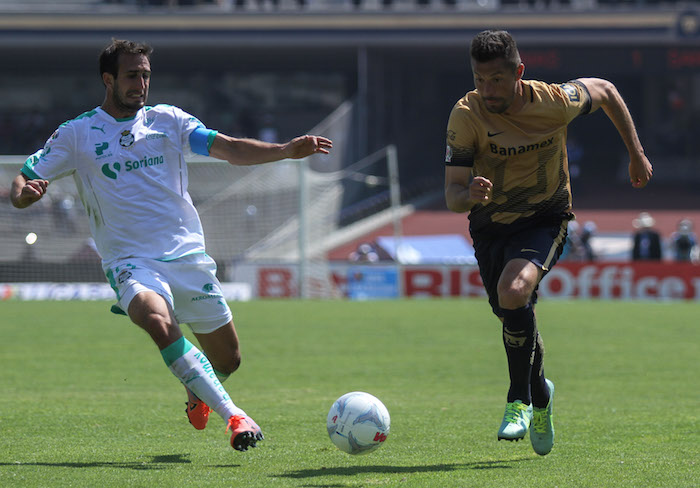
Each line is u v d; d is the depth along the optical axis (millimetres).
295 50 134375
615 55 129250
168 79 152750
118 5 137875
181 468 17062
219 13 129000
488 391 29094
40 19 128750
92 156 17969
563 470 16922
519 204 18328
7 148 136000
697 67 129000
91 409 24906
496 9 127562
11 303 64750
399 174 131875
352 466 17391
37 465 17234
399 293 75250
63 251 76062
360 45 128625
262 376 32375
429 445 19797
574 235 82938
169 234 18078
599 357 38156
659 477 16219
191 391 18141
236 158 18062
